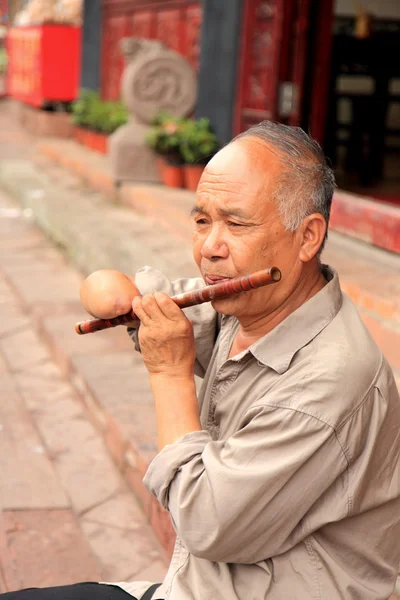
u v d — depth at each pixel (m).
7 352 5.25
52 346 5.17
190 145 8.30
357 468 1.44
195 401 1.54
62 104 15.34
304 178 1.46
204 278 1.55
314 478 1.41
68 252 7.50
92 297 1.72
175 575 1.57
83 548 3.09
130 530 3.24
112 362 4.67
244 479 1.39
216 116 8.55
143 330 1.55
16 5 22.34
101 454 3.86
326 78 7.57
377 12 11.81
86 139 12.60
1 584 2.82
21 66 17.05
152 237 7.14
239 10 8.02
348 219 6.09
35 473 3.64
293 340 1.49
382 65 9.38
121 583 1.75
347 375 1.42
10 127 17.56
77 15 15.11
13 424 4.15
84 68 13.98
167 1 10.13
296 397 1.42
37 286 6.53
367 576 1.54
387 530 1.54
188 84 8.92
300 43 7.44
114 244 6.77
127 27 11.77
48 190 9.92
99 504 3.41
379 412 1.45
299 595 1.47
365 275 5.02
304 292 1.56
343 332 1.50
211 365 1.73
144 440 3.54
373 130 9.73
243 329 1.61
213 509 1.40
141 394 4.12
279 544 1.45
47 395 4.57
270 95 7.65
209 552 1.43
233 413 1.55
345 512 1.44
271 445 1.40
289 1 7.40
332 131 9.80
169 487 1.48
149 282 1.84
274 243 1.47
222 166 1.47
